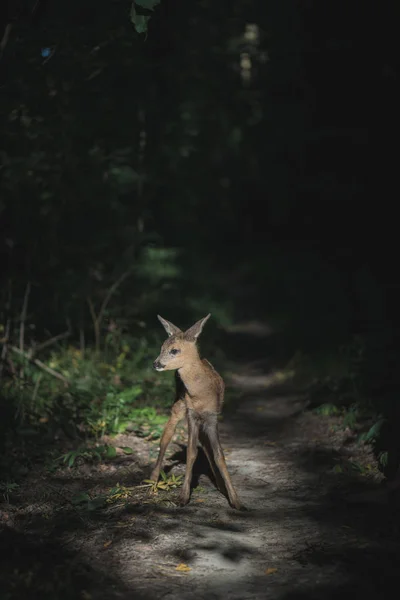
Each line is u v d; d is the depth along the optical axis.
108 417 10.68
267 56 20.91
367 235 19.44
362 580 6.23
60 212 12.74
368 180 18.23
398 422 9.88
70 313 13.84
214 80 19.92
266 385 14.97
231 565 6.54
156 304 17.98
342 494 8.41
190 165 21.20
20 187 11.75
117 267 14.30
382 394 11.52
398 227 18.50
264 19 20.72
